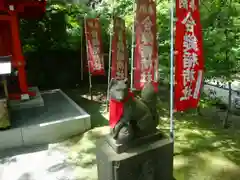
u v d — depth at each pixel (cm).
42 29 1111
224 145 529
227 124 659
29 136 572
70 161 498
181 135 586
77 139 598
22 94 750
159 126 644
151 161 348
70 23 1176
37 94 806
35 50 1122
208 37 585
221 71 594
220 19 577
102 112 788
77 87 1168
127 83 319
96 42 862
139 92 700
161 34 682
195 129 625
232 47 601
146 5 533
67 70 1186
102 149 348
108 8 1046
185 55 387
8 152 545
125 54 723
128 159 327
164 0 707
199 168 444
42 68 1141
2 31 796
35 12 841
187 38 383
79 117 625
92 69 874
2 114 548
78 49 1170
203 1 599
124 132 335
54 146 571
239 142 542
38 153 539
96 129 629
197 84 412
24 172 464
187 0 373
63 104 762
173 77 409
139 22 535
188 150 509
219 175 421
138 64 557
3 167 482
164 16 675
